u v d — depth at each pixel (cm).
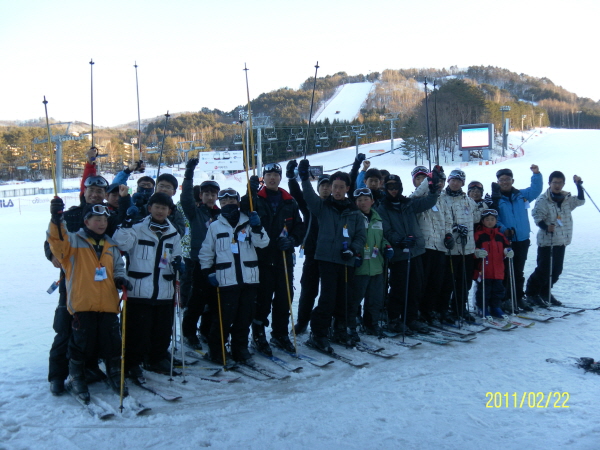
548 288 661
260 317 469
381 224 514
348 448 292
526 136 7094
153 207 395
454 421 325
